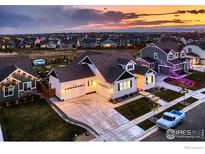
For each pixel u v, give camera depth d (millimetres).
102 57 23484
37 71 30781
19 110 17812
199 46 37094
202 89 22875
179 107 17828
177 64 29516
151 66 30969
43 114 16922
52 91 20781
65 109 17734
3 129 14359
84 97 20766
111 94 19719
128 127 14430
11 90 19875
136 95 21094
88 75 21453
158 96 20719
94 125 14789
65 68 21109
